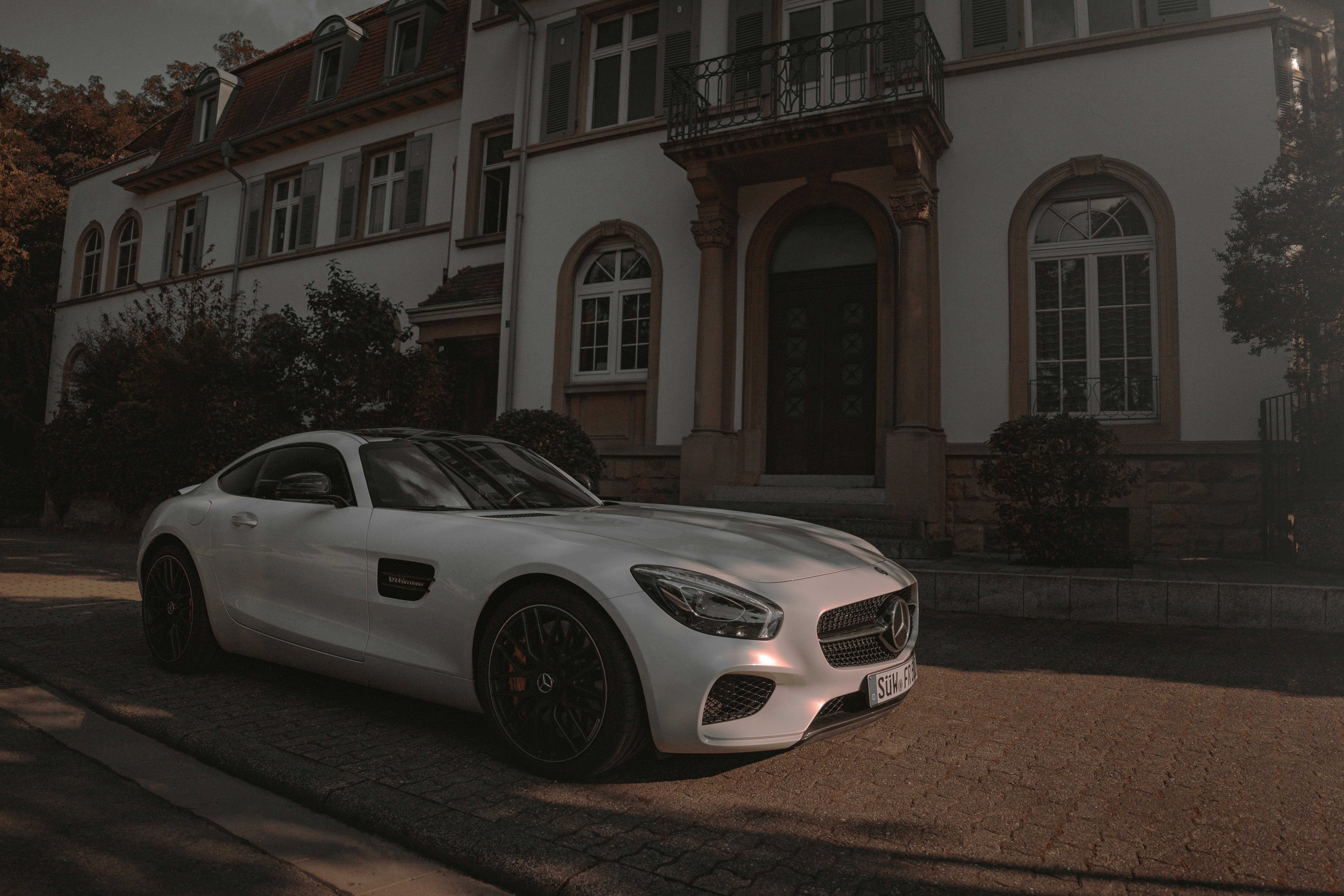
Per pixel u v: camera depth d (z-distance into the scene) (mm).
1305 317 6551
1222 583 5613
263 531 3779
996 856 2234
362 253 15547
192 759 3014
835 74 10078
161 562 4223
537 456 4469
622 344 11266
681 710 2521
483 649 2912
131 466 14469
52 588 7297
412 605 3139
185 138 19609
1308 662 4602
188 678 4031
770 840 2309
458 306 12438
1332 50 8984
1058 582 6012
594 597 2648
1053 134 9000
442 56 15211
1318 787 2764
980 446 8953
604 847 2229
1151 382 8617
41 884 2055
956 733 3340
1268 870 2172
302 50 18625
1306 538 6777
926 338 8703
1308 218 6531
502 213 13562
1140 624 5773
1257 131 8250
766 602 2646
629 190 11211
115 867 2166
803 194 10000
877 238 9625
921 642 5172
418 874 2184
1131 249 8789
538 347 11703
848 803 2596
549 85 12188
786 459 10141
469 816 2396
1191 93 8531
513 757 2836
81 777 2812
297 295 16453
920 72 8938
